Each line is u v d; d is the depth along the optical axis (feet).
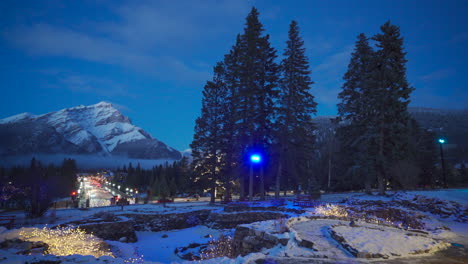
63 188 268.62
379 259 26.40
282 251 29.01
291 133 112.57
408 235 36.52
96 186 583.58
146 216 84.84
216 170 129.80
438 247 33.45
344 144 112.47
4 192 170.91
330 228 36.11
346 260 25.52
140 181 427.33
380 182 94.89
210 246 51.67
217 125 132.57
